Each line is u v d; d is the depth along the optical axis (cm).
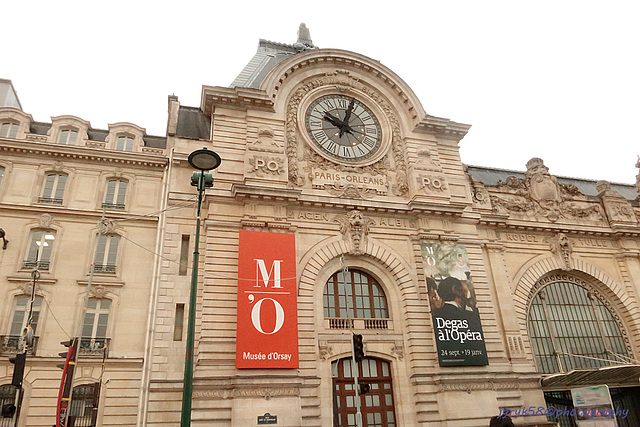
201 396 2433
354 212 3120
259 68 4066
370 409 2761
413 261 3153
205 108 3369
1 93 3453
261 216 2920
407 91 3691
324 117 3466
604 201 4009
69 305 2689
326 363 2736
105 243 2891
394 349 2898
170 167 3028
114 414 2494
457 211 3303
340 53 3616
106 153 3050
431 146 3612
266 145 3139
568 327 3522
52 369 2522
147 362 2536
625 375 2933
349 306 3000
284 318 2677
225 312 2645
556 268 3616
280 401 2492
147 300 2789
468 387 2831
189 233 2900
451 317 2994
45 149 2969
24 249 2761
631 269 3778
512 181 3856
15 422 2150
